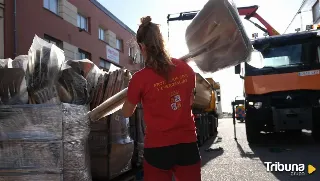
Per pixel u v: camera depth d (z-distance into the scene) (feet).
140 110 17.25
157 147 6.99
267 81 30.48
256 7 43.83
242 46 9.04
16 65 11.50
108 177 13.20
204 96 39.91
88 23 60.59
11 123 10.02
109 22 69.10
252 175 18.84
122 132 14.33
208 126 43.24
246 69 31.53
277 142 33.53
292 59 30.68
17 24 40.55
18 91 10.44
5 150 9.99
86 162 10.86
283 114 29.71
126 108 7.41
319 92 29.30
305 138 36.19
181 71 7.31
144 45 7.26
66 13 52.19
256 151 27.84
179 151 7.02
